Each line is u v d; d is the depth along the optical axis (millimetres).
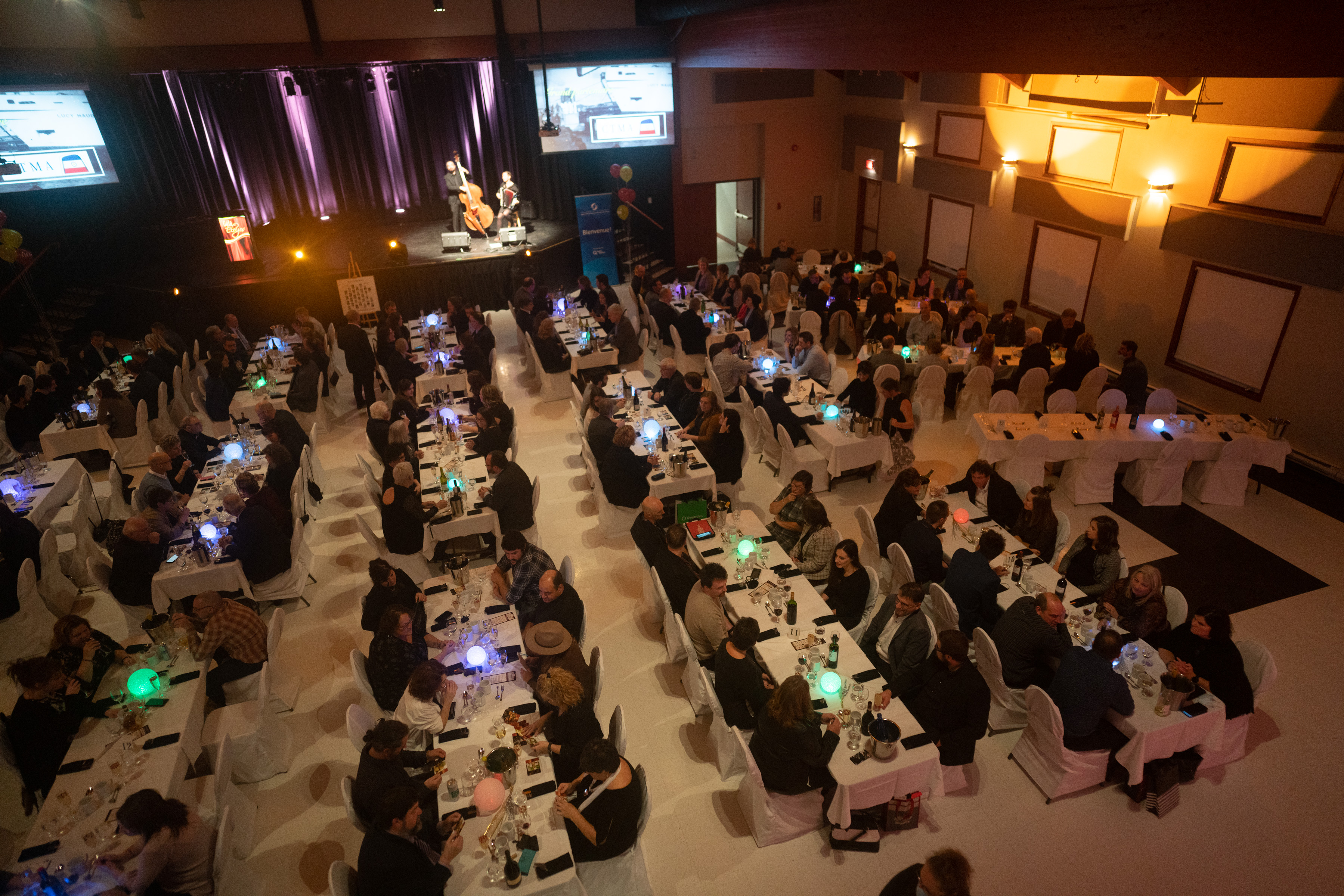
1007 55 7254
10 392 9906
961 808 5168
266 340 12445
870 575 5973
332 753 5766
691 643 5727
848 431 8477
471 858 4113
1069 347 10297
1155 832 4973
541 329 10820
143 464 9828
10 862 4992
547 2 14977
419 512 6906
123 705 5133
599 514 8258
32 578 6691
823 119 17031
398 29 14516
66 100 13211
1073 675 4891
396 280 14602
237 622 5645
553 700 4641
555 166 17312
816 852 4945
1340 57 4711
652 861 4934
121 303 14438
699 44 14328
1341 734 5609
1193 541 7723
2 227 11625
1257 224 8805
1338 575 7195
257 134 16359
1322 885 4637
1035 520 6457
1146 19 5891
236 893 4594
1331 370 8391
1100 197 10875
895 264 14016
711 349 10922
